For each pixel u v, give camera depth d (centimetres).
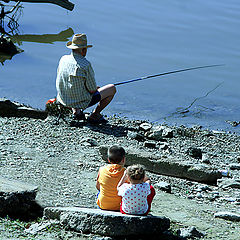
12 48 3834
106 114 2850
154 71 3659
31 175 1630
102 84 3291
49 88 3178
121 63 3781
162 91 3325
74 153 1970
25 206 1270
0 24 4350
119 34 4541
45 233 1141
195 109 3050
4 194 1237
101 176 1267
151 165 1880
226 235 1290
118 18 5047
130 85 3384
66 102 2333
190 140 2505
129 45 4238
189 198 1630
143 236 1166
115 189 1242
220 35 4684
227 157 2262
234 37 4631
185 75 3659
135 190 1183
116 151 1270
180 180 1814
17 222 1203
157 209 1465
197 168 1827
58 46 4075
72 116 2444
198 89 3412
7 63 3591
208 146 2436
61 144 2072
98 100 2377
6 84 3183
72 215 1180
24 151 1912
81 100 2317
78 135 2236
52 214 1237
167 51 4150
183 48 4250
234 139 2608
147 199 1212
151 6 5556
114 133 2369
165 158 1897
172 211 1462
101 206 1258
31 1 4525
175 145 2356
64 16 4959
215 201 1628
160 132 2377
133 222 1134
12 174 1608
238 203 1608
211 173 1819
